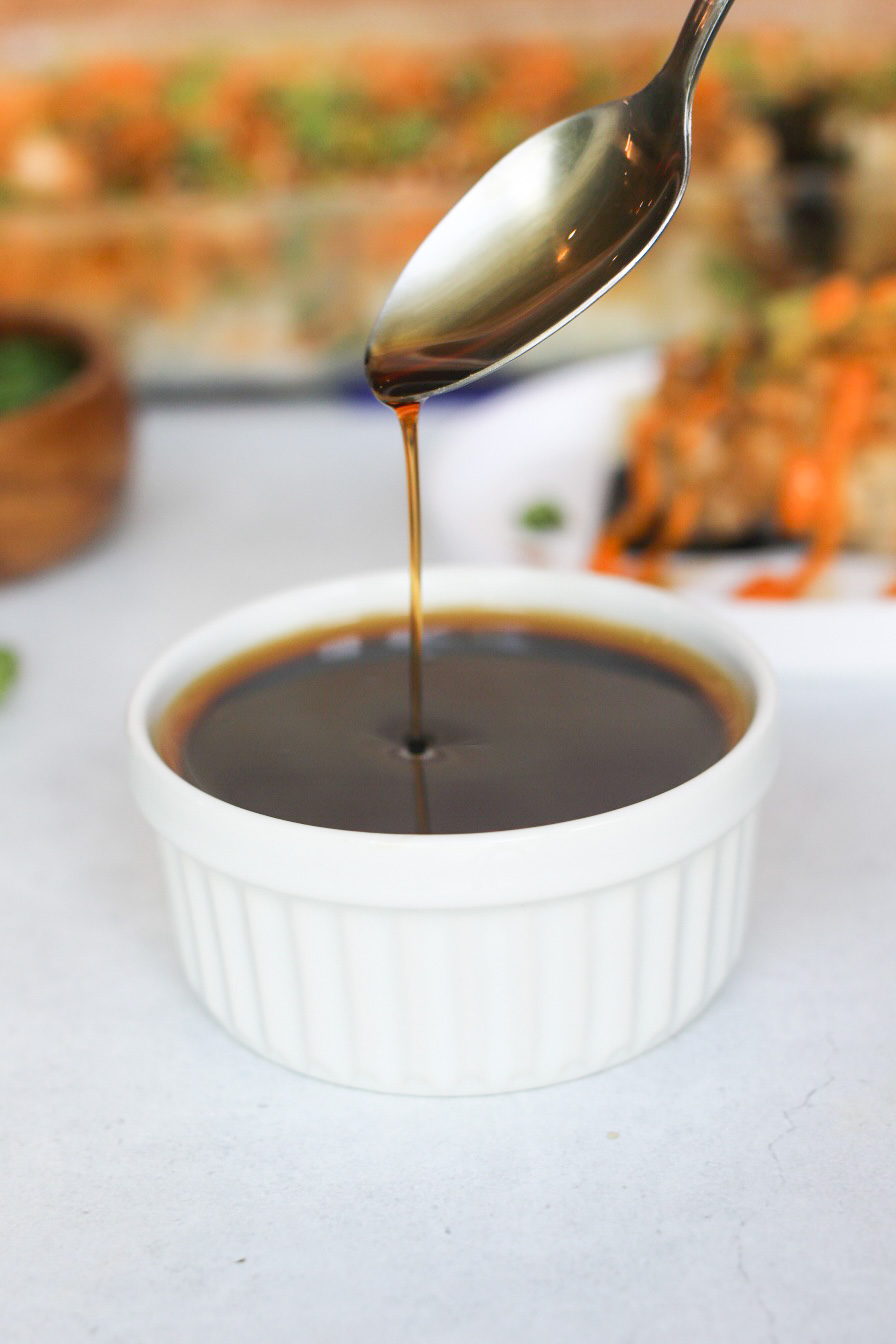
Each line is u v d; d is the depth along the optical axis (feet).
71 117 2.36
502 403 2.04
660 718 1.36
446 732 1.36
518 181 1.40
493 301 1.38
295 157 2.39
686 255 2.20
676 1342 1.20
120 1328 1.22
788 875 1.49
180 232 2.23
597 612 1.45
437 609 1.47
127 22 2.35
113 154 2.38
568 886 1.24
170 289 2.28
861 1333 1.20
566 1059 1.29
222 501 2.09
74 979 1.43
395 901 1.23
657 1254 1.24
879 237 2.16
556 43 2.32
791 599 1.73
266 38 2.35
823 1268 1.23
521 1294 1.22
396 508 2.05
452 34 2.33
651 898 1.27
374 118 2.37
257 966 1.29
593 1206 1.26
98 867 1.53
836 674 1.66
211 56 2.35
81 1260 1.25
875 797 1.56
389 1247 1.25
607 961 1.27
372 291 2.27
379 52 2.34
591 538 1.87
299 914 1.26
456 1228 1.25
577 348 2.28
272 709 1.39
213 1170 1.29
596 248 1.37
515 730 1.36
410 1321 1.21
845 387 1.89
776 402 1.89
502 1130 1.30
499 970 1.26
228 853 1.26
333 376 2.36
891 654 1.65
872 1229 1.24
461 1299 1.22
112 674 1.77
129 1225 1.27
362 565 1.93
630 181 1.37
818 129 2.30
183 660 1.40
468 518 1.86
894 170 2.28
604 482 1.94
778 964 1.41
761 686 1.33
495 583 1.47
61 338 1.98
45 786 1.63
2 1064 1.37
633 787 1.30
